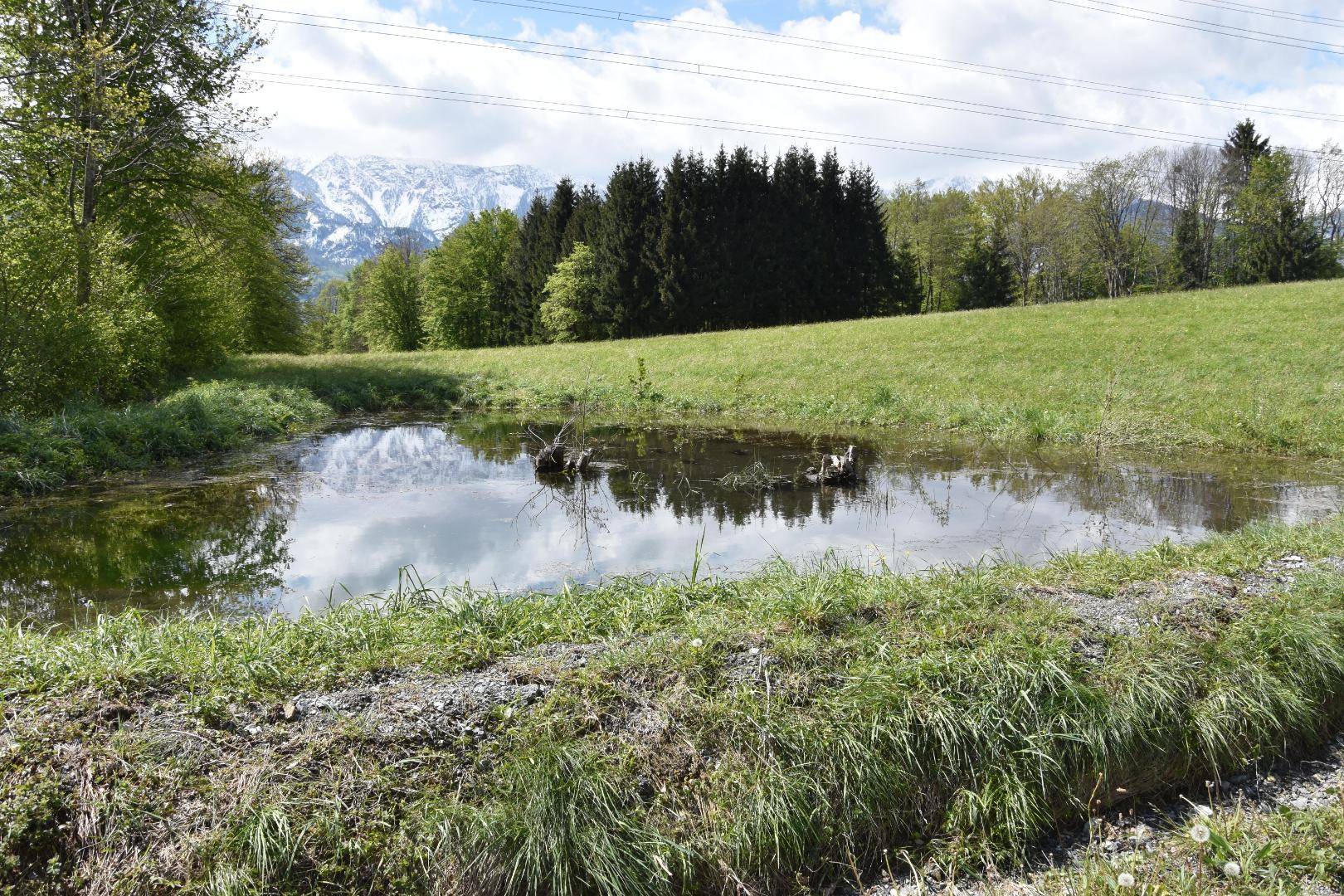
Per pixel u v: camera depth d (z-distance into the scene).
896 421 17.72
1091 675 4.40
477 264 60.03
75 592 7.01
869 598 5.19
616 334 48.06
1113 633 4.82
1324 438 13.49
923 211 60.50
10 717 3.69
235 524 9.43
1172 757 4.28
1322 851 3.50
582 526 9.23
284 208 34.75
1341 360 17.48
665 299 46.06
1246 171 54.09
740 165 48.19
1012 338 23.20
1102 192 50.47
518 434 17.61
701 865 3.48
